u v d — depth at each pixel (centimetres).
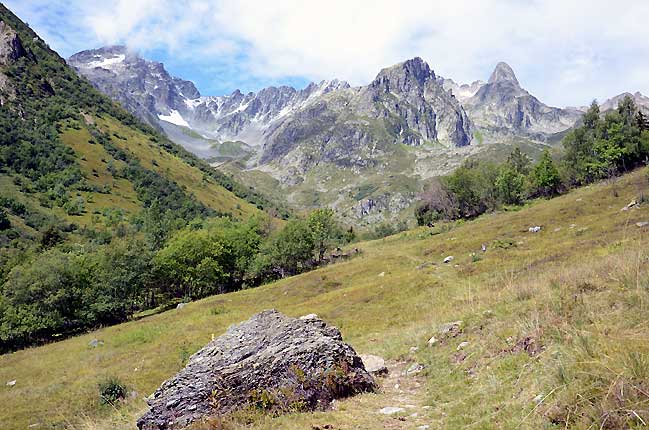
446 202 10900
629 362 589
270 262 8669
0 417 2120
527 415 627
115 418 1432
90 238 13388
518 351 901
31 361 4072
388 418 809
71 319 6638
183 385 999
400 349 1424
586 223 4525
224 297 6525
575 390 605
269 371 964
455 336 1264
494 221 7000
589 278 1155
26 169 18000
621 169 8588
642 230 2981
